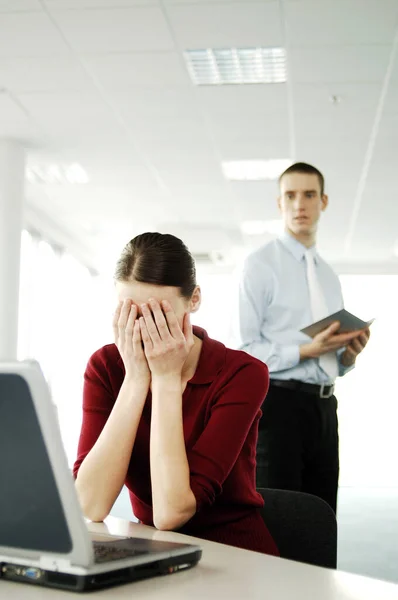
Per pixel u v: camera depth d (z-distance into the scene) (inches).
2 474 33.2
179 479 53.2
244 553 44.9
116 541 42.1
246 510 58.9
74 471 62.0
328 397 111.6
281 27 184.7
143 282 56.3
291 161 283.7
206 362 61.0
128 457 57.2
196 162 286.2
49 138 261.6
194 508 53.5
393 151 267.3
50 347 391.2
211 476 55.2
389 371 491.2
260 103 228.8
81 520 32.6
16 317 264.4
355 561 171.5
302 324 117.8
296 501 60.2
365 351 494.3
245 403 58.9
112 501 56.7
